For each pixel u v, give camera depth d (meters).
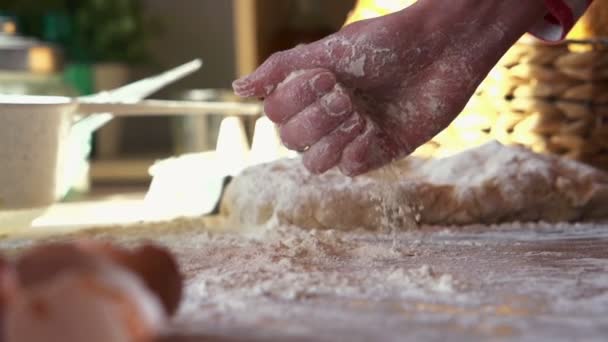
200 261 0.71
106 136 2.01
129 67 2.13
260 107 1.17
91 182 1.63
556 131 0.98
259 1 1.41
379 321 0.55
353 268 0.69
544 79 0.97
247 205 0.88
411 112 0.78
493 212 0.88
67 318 0.44
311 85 0.75
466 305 0.59
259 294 0.61
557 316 0.56
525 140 0.99
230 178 0.99
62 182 0.85
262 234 0.83
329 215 0.85
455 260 0.72
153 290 0.50
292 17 1.47
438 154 1.01
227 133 1.21
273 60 0.76
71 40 2.06
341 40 0.77
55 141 0.83
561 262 0.71
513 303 0.59
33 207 0.82
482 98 0.99
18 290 0.45
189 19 2.29
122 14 2.08
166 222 0.91
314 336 0.53
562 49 0.97
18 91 1.49
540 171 0.89
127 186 1.51
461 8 0.78
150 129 2.31
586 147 0.98
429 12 0.78
